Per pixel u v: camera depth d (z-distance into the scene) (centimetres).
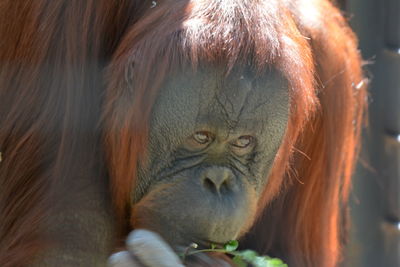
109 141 977
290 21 991
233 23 916
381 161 1265
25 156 996
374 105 1264
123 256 867
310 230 1184
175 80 911
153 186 938
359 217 1275
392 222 1259
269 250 1173
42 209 990
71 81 983
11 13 997
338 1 1388
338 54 1163
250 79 902
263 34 917
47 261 986
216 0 934
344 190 1224
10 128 1002
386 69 1248
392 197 1261
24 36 991
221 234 891
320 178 1163
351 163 1213
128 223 997
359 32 1252
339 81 1159
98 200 1000
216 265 891
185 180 916
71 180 998
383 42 1245
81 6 984
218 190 905
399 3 1225
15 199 1002
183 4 947
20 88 997
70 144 990
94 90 995
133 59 937
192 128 915
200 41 905
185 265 884
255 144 928
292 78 927
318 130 1142
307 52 995
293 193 1158
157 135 930
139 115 927
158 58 916
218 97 903
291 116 973
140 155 940
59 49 984
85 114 994
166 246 862
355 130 1234
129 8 1006
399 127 1248
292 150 1070
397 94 1246
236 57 900
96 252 993
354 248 1280
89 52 993
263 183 952
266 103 911
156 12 958
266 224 1163
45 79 989
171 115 918
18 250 985
